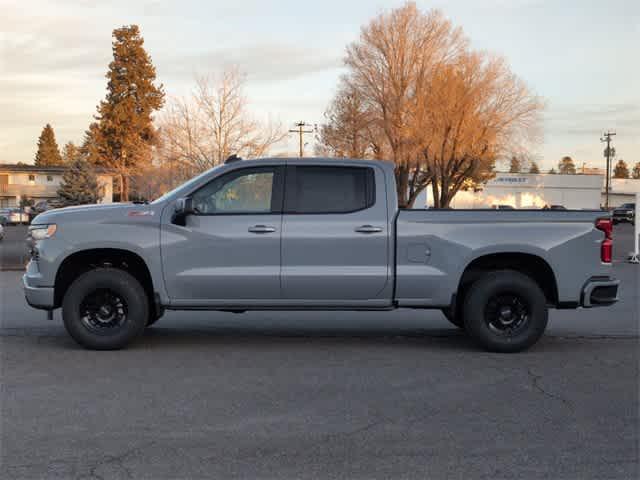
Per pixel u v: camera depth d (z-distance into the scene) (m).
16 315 10.98
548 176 81.38
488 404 5.95
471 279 8.38
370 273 8.02
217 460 4.58
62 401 5.96
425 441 4.97
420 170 49.34
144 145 32.81
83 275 8.02
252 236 7.99
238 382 6.65
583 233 8.12
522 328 8.10
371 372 7.11
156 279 8.01
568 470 4.43
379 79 43.28
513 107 44.78
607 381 6.79
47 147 117.12
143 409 5.74
